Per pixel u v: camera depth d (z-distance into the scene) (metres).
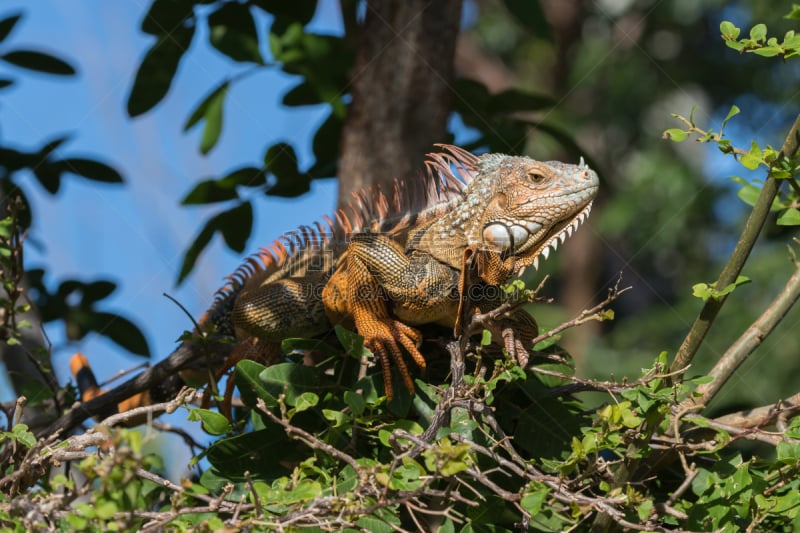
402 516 6.97
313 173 10.84
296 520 5.25
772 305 6.77
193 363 8.34
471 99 10.78
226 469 6.61
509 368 6.20
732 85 23.08
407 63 10.00
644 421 5.91
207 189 10.33
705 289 6.39
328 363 7.62
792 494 6.03
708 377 6.31
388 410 6.79
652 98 23.95
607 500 5.50
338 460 6.50
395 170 9.88
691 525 6.19
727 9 24.09
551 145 19.91
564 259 24.27
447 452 5.13
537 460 6.80
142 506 5.29
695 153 23.64
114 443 4.61
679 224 22.02
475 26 27.03
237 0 10.35
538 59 26.03
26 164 11.15
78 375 8.95
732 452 7.12
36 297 10.90
